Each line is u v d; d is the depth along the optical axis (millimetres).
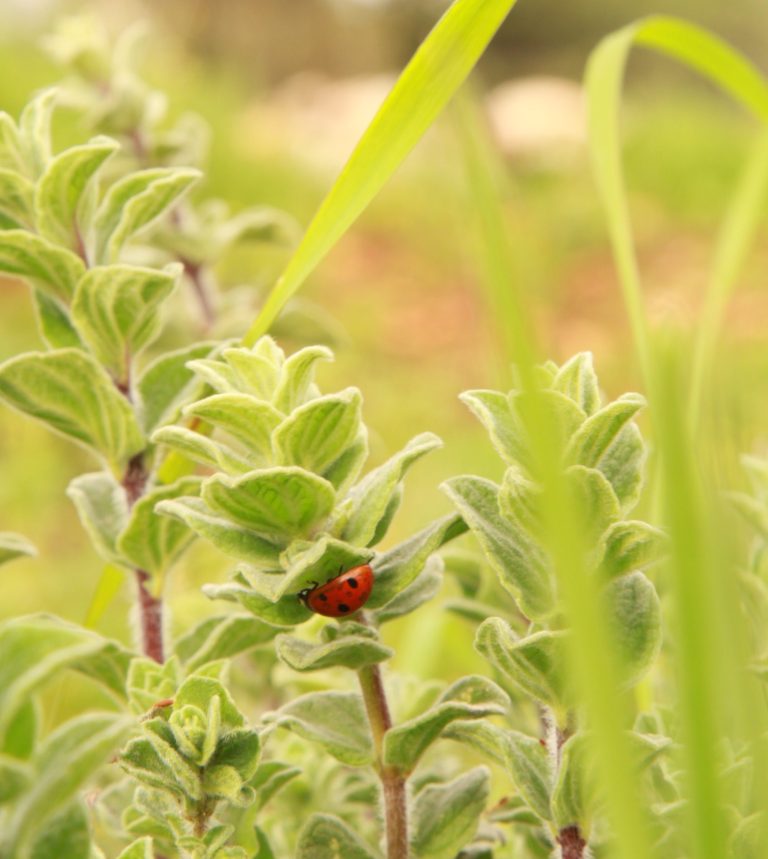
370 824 315
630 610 268
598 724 231
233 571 277
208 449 269
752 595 288
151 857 275
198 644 303
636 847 230
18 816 244
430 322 1596
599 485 261
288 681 334
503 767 277
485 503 271
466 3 292
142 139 427
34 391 296
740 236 339
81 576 630
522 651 266
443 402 1103
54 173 296
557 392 262
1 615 602
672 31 338
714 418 290
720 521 232
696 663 229
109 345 302
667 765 282
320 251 297
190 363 272
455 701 277
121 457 302
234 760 270
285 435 265
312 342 396
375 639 273
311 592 267
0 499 766
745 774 268
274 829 311
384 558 274
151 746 270
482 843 295
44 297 304
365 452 271
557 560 232
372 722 278
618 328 1551
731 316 338
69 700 417
